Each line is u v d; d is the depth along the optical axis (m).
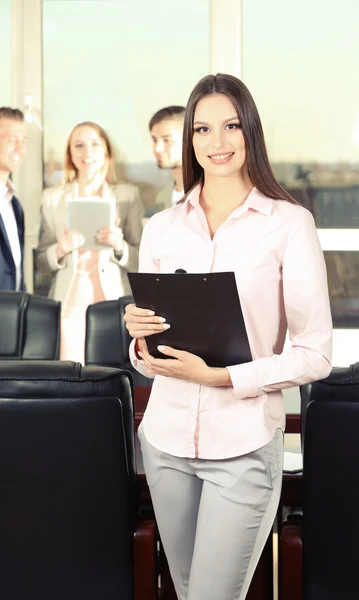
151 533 1.90
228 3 5.23
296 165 5.32
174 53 5.28
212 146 1.86
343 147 5.28
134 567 1.91
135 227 5.32
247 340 1.78
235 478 1.81
